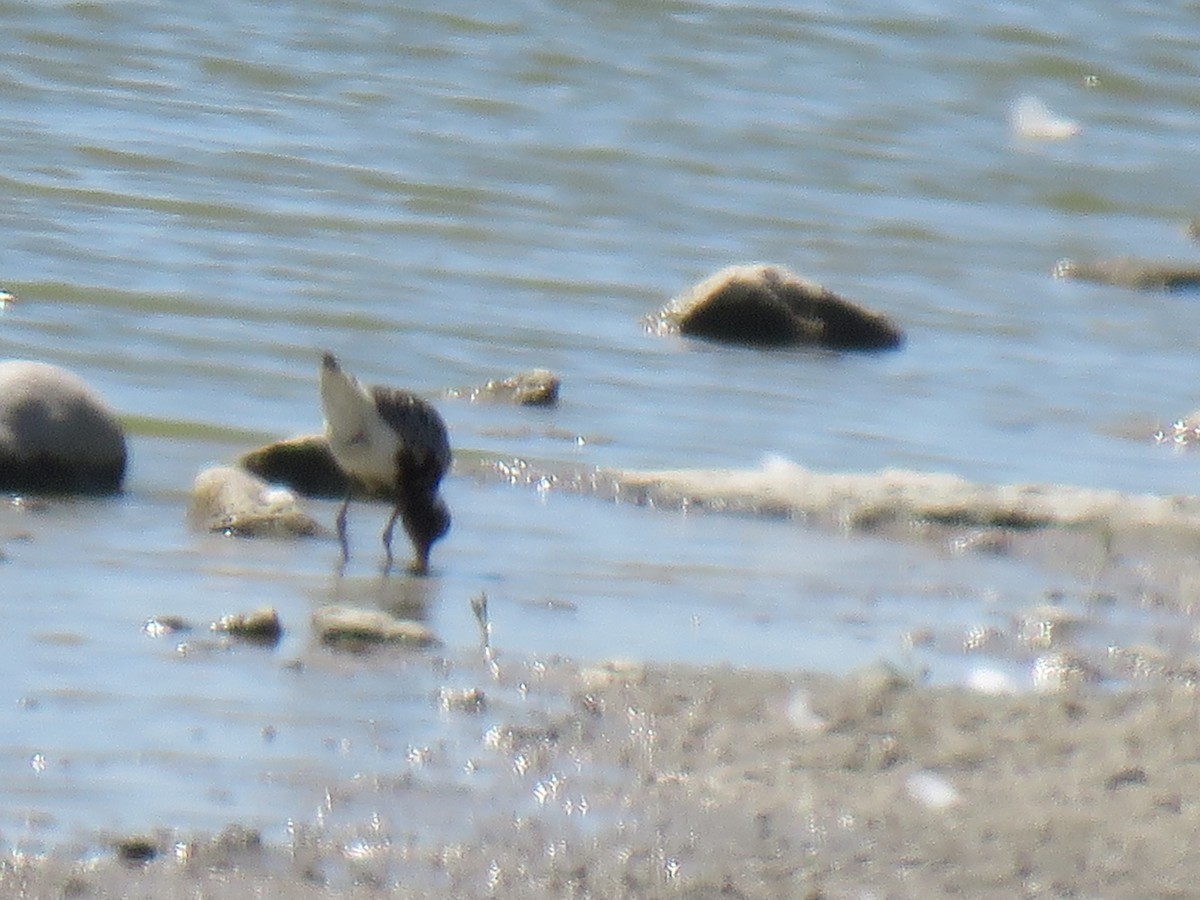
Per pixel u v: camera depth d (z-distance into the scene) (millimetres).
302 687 9961
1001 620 11977
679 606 11953
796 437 16453
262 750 9148
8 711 9359
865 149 28156
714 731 9648
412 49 29922
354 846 8234
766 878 8156
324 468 14227
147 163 23500
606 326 19578
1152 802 8953
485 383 17125
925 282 22750
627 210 24203
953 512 14133
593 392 17312
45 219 20859
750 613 11883
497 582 12305
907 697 10172
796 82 30891
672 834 8492
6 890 7621
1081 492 14656
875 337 19922
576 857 8250
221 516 13016
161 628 10695
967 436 16953
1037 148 29250
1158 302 22969
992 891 8109
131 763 8891
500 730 9516
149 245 20422
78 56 27656
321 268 20375
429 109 27406
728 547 13312
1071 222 26344
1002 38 34219
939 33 33969
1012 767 9320
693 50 31688
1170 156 29797
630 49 31266
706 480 14500
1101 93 32531
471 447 15305
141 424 15172
